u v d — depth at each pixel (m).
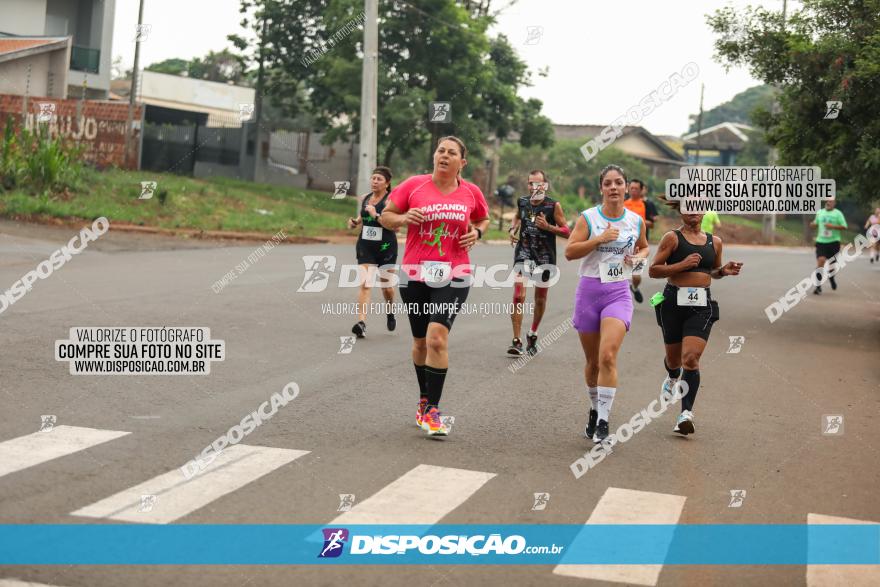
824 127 14.79
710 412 8.80
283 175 41.34
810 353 12.59
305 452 6.81
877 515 6.02
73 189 24.75
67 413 7.51
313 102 38.91
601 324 7.46
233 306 13.28
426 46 34.28
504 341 12.14
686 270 8.02
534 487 6.25
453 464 6.70
